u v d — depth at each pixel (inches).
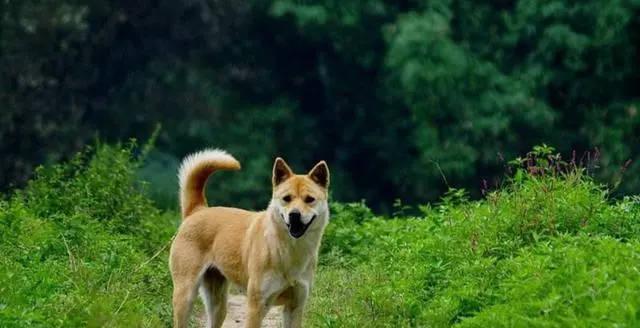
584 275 570.6
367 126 1947.6
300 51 2014.0
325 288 798.5
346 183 1939.0
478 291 631.2
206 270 649.0
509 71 1804.9
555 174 787.4
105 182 1001.5
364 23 1862.7
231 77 2014.0
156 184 1593.3
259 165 1867.6
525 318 548.7
